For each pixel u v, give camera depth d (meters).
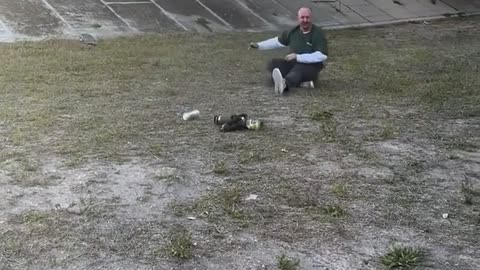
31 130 5.86
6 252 3.40
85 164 4.90
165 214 3.96
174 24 13.52
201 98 7.64
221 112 6.89
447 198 4.38
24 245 3.48
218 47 11.65
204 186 4.48
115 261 3.34
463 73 10.01
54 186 4.40
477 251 3.55
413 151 5.56
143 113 6.72
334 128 6.23
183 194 4.32
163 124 6.27
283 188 4.47
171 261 3.35
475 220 4.00
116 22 13.07
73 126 6.06
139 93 7.82
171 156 5.19
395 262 3.35
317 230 3.77
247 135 5.93
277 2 15.79
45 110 6.68
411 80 9.23
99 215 3.91
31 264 3.28
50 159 5.00
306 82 8.33
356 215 4.02
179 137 5.80
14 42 11.11
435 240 3.68
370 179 4.73
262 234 3.70
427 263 3.38
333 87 8.59
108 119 6.39
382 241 3.65
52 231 3.67
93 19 13.02
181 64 9.92
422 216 4.04
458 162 5.27
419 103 7.68
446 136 6.14
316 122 6.53
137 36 12.33
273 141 5.73
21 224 3.75
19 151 5.19
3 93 7.50
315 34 8.27
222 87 8.37
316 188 4.50
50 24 12.39
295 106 7.29
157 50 10.99
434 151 5.59
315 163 5.10
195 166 4.95
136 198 4.22
